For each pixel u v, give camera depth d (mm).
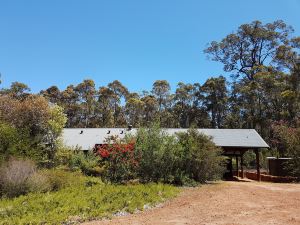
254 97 51594
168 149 18469
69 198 11062
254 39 58531
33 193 11945
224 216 9430
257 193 14703
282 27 57875
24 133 18391
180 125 64250
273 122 45406
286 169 25297
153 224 8461
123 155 17641
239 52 60312
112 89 66688
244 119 54625
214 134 28234
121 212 10008
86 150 27062
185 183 18078
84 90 65500
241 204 11586
